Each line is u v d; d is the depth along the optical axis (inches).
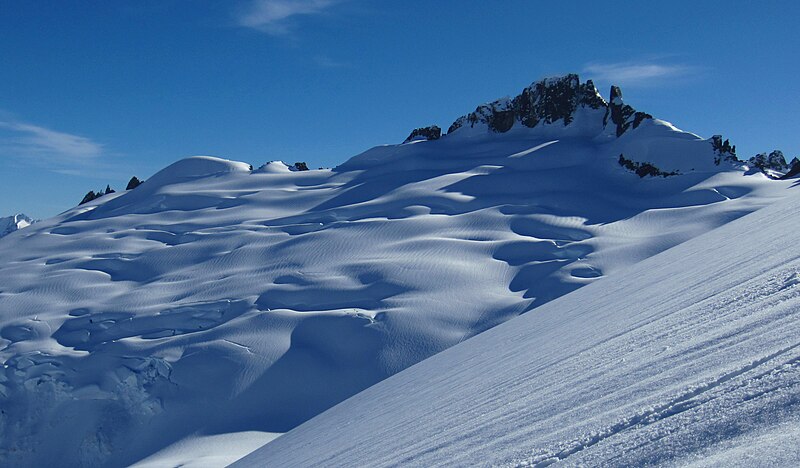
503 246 3412.9
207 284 3253.0
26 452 2078.0
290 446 589.6
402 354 2394.2
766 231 422.9
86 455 2057.1
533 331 518.0
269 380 2299.5
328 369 2349.9
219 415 2160.4
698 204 4087.1
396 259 3287.4
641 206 4247.0
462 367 498.3
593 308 471.8
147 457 1998.0
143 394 2234.3
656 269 555.5
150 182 6082.7
